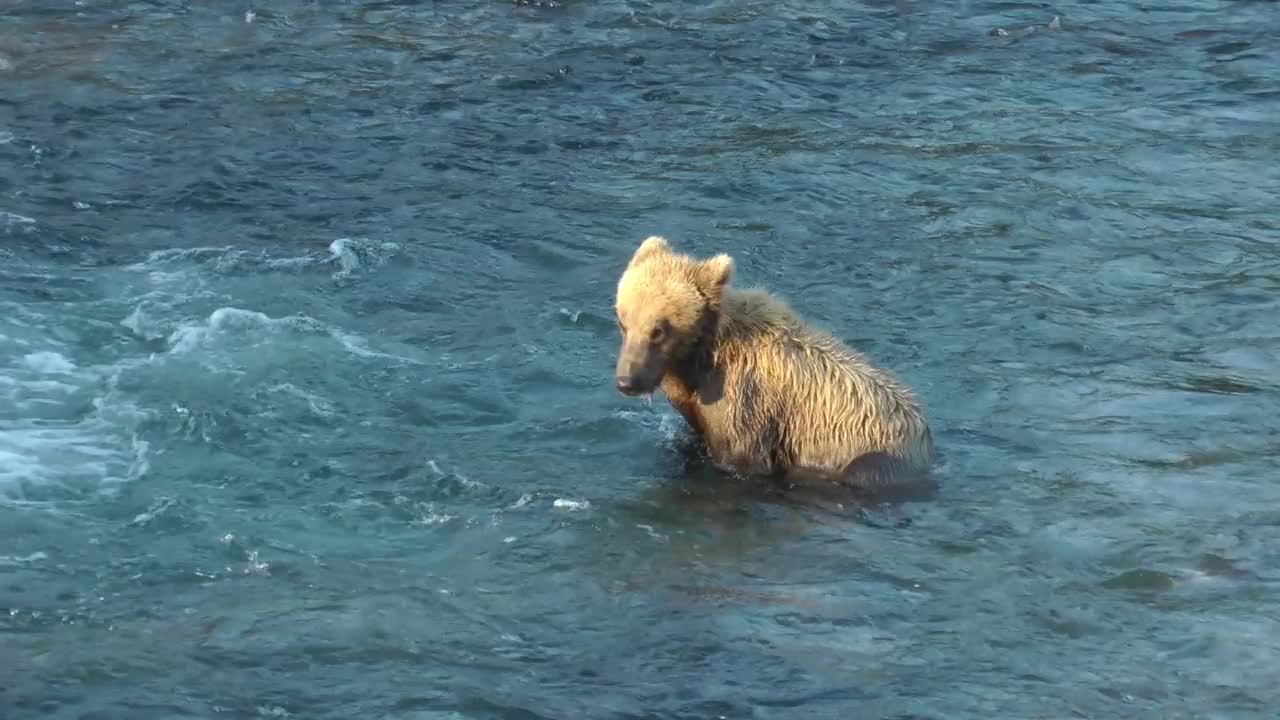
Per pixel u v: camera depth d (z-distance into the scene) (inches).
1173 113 966.4
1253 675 419.2
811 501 517.3
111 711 393.1
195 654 420.2
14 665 411.5
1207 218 808.9
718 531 495.5
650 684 410.6
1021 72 1036.5
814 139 906.7
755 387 527.2
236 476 520.1
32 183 789.9
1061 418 584.7
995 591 461.7
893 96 985.5
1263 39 1111.6
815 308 687.7
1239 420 582.2
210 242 732.7
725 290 522.3
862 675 416.8
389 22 1095.0
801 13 1146.7
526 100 956.0
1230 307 698.8
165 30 1055.0
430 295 684.1
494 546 481.7
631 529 494.9
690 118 935.7
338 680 410.0
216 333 626.2
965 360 637.9
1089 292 714.8
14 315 635.5
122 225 747.4
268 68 992.9
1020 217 801.6
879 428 528.4
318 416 565.3
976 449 555.8
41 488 504.1
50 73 958.4
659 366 512.7
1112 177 860.6
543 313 668.7
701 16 1130.7
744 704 402.3
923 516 508.1
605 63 1024.2
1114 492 524.4
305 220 767.1
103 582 454.6
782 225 784.3
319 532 487.5
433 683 409.1
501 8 1132.5
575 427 563.8
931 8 1173.1
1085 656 428.1
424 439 552.7
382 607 445.4
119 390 576.1
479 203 798.5
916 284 717.3
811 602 454.0
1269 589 462.9
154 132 874.1
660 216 789.9
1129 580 468.1
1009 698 407.5
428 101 946.1
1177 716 401.1
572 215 787.4
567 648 428.5
